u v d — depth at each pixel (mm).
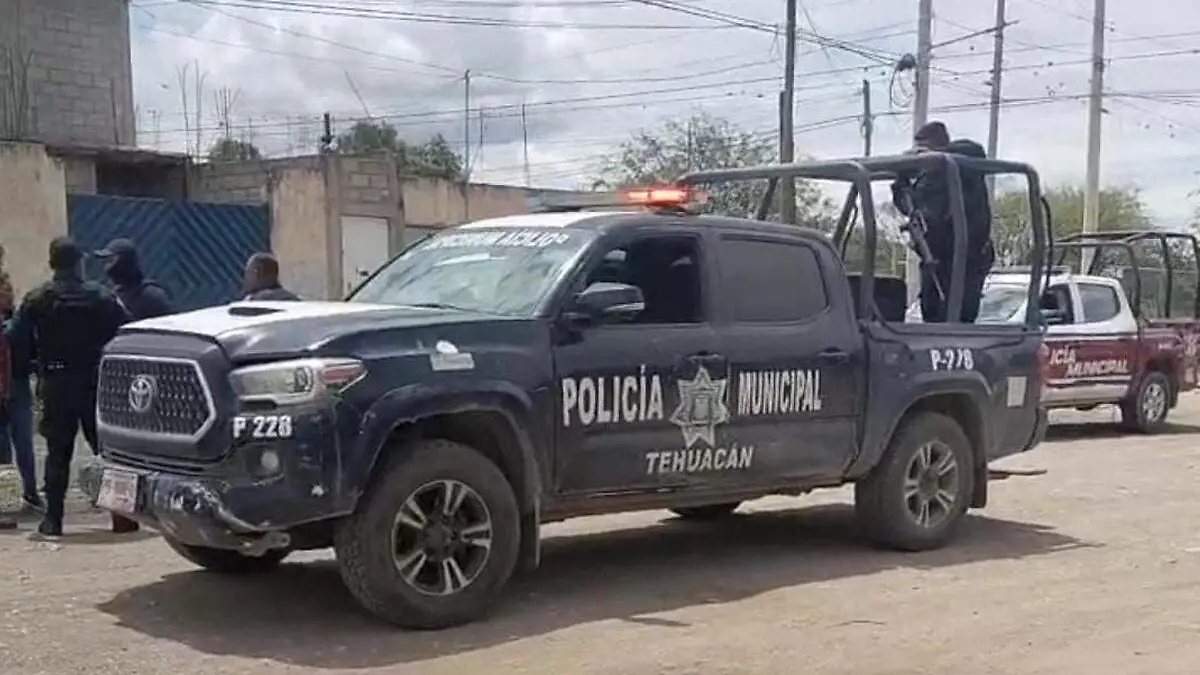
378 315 6727
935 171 9641
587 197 8344
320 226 20438
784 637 6664
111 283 11227
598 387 7172
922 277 9922
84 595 7359
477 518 6762
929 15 25859
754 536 9398
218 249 19391
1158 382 17422
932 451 8992
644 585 7766
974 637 6727
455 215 23156
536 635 6609
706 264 7832
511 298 7250
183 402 6449
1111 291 17156
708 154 39156
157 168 21344
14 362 9539
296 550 7594
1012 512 10641
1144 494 11695
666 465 7504
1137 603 7500
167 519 6391
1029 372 9617
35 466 10273
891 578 8062
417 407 6449
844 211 10344
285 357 6301
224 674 5906
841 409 8383
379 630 6641
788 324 8180
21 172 17016
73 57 21734
